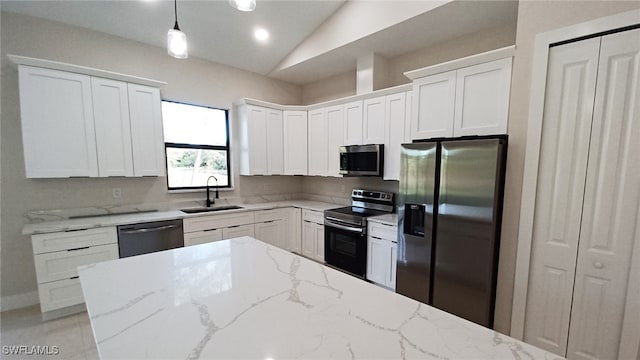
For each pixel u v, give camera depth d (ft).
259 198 13.99
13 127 8.15
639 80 4.80
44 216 8.68
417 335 2.73
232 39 10.85
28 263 8.50
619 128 5.02
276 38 11.11
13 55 7.30
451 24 8.33
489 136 6.59
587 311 5.49
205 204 12.25
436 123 7.74
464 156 6.57
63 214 9.00
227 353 2.45
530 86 5.98
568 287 5.70
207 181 12.11
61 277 7.72
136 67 10.20
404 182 7.84
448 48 9.49
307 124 13.16
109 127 8.88
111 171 8.98
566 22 5.47
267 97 14.07
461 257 6.79
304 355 2.42
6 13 7.94
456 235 6.83
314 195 14.79
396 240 8.84
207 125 12.42
